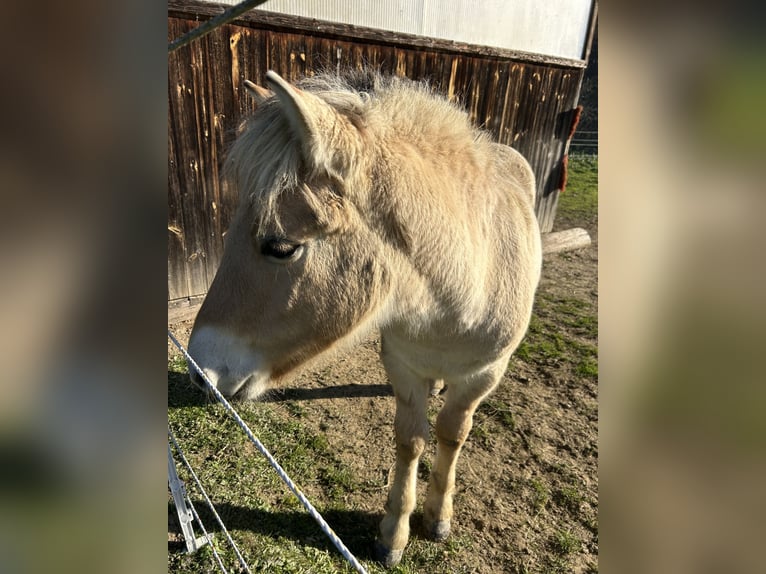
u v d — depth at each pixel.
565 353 4.21
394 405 3.44
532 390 3.68
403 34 4.41
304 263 1.50
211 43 3.55
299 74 4.01
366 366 3.93
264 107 1.48
